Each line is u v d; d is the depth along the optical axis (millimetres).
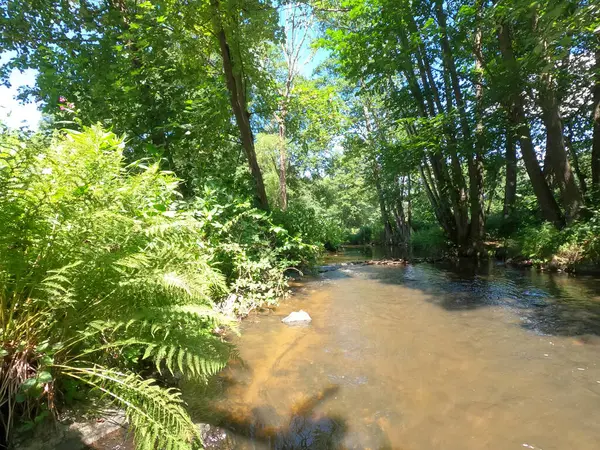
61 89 6707
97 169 2203
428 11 10945
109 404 1990
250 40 7734
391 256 14672
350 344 3379
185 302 2273
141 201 2896
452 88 11703
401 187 21969
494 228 14852
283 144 19672
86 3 7648
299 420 2074
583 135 12180
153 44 6965
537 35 4094
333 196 31172
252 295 4770
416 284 6867
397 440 1892
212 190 5543
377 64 10836
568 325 3961
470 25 9047
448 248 14086
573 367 2844
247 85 9172
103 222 1990
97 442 1728
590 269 7301
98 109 6605
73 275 1932
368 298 5551
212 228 4855
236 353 2314
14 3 6758
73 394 1898
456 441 1887
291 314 4285
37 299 1815
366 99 20031
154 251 2434
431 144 10625
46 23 7270
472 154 11375
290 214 8469
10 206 1786
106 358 2158
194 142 7805
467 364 2912
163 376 2455
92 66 6941
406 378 2645
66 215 1875
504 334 3691
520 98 9344
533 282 6777
